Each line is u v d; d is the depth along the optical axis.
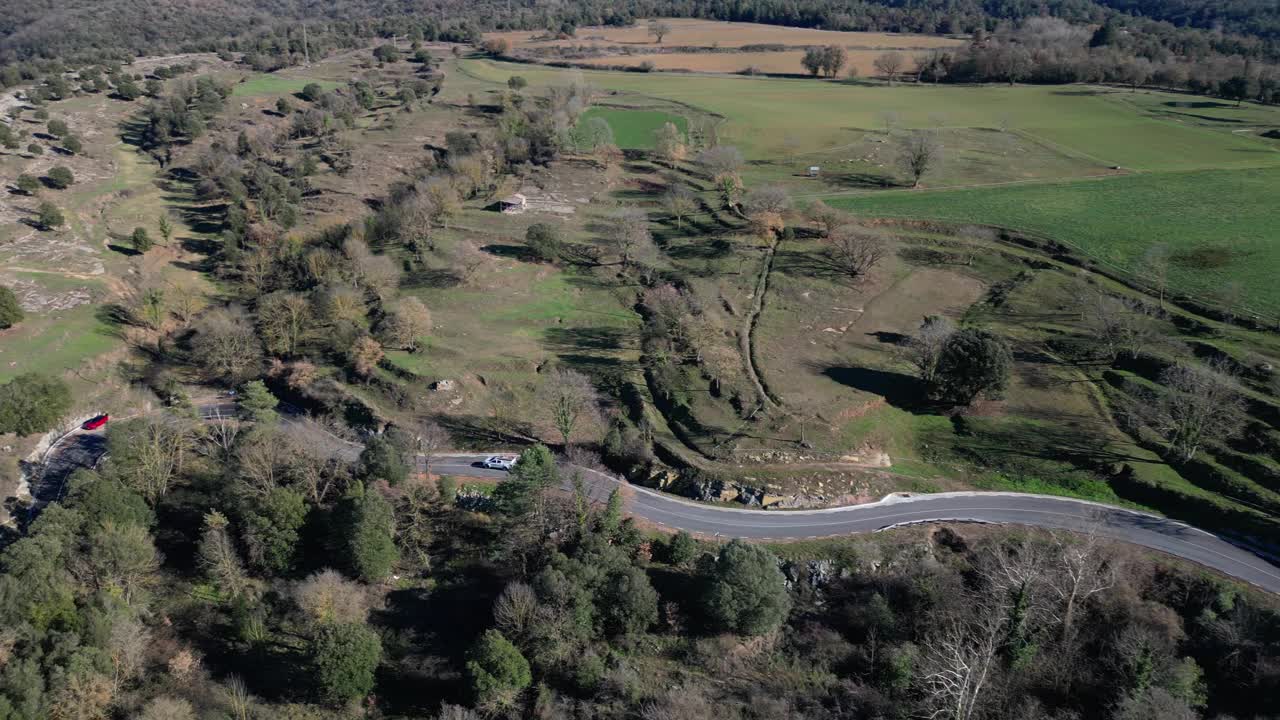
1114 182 165.00
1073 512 85.56
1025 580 69.62
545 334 123.56
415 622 79.88
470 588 83.00
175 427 98.44
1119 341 109.81
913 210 155.38
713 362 110.25
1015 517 85.06
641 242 141.88
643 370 112.06
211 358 121.00
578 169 183.75
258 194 171.38
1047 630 73.56
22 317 122.62
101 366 121.00
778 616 75.25
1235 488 85.00
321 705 72.69
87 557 78.88
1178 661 67.69
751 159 189.12
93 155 192.88
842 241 135.75
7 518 93.00
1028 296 125.12
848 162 184.38
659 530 85.00
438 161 184.00
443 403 108.00
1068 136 197.75
